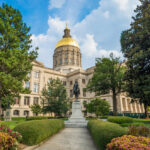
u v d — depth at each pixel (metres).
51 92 32.69
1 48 19.61
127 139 5.14
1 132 6.75
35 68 54.00
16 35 20.78
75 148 7.39
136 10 25.30
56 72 63.28
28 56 22.11
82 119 17.89
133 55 22.09
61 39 82.12
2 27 19.39
